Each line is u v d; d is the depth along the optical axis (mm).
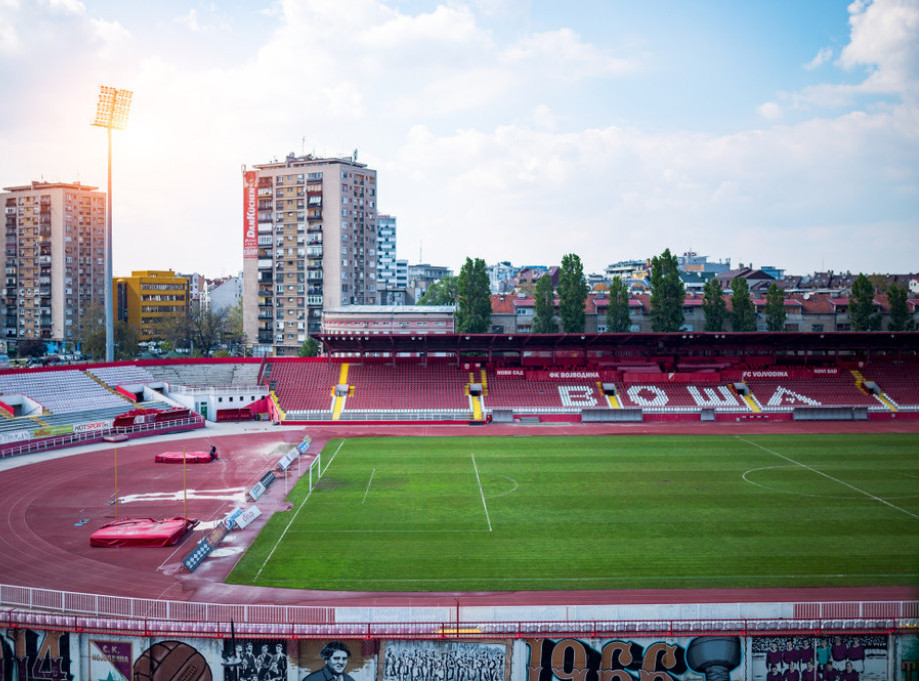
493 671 33906
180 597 38688
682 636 33875
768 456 75312
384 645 33969
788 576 41344
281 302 179875
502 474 66938
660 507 55594
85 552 45750
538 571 42312
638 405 102938
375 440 85375
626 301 139625
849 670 34062
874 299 153125
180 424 92562
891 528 50125
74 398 91562
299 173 176250
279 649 33875
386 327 144875
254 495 58094
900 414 101562
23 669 34969
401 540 47938
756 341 112625
